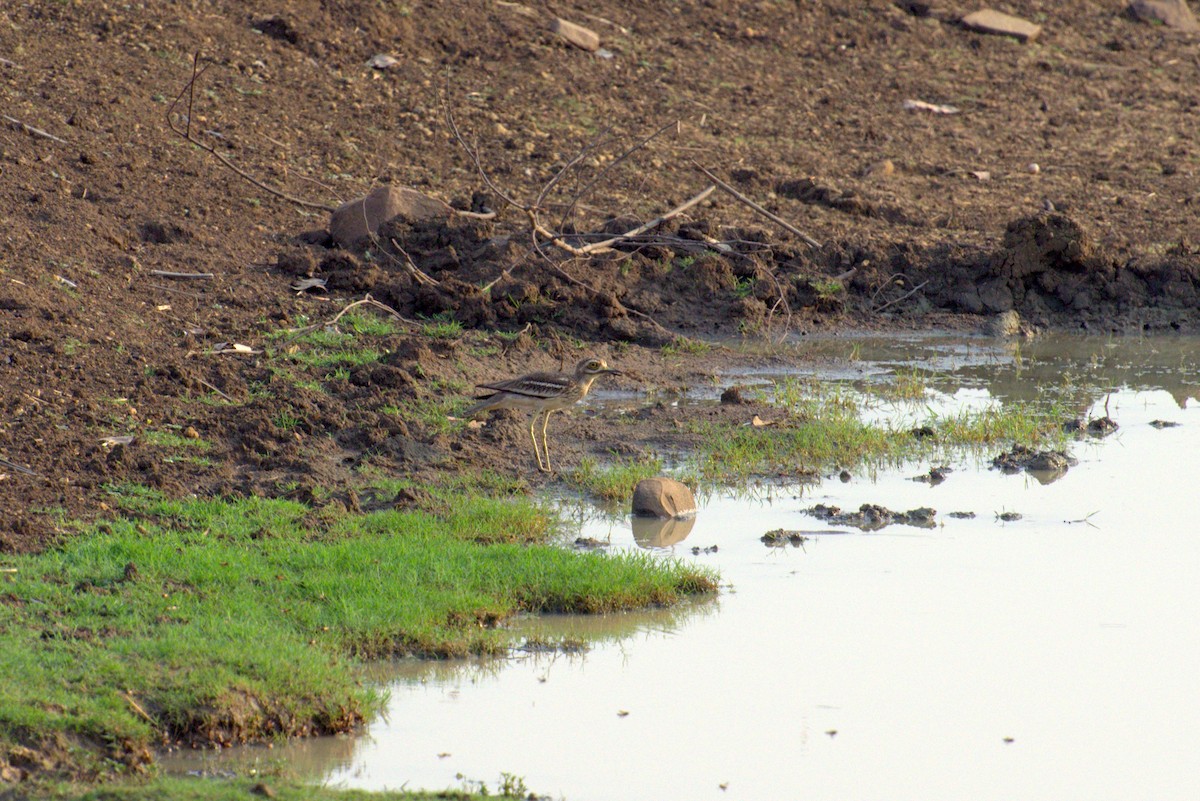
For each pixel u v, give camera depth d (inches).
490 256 1939.0
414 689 932.0
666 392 1668.3
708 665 978.7
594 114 2647.6
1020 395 1704.0
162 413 1375.5
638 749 852.0
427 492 1274.6
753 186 2413.9
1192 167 2684.5
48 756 780.6
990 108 2984.7
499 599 1053.2
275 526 1155.3
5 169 1926.7
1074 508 1316.4
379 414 1424.7
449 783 804.0
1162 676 967.6
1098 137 2874.0
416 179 2266.2
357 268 1873.8
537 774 816.9
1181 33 3582.7
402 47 2731.3
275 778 792.3
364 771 816.3
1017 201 2433.6
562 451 1439.5
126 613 948.6
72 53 2364.7
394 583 1045.8
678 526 1256.8
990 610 1078.4
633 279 1958.7
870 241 2122.3
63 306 1606.8
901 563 1175.6
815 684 949.8
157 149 2140.7
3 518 1100.5
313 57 2610.7
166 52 2452.0
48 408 1344.7
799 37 3171.8
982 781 820.0
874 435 1489.9
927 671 971.3
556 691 933.8
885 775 828.0
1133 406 1667.1
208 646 898.7
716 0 3230.8
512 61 2787.9
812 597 1101.1
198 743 828.0
